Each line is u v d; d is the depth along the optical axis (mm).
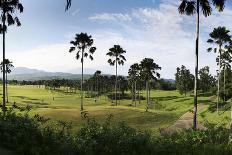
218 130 17312
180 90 169625
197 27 30938
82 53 82562
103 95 187375
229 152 13570
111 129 14328
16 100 122062
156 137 15508
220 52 76750
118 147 13023
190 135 16047
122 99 170000
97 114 65500
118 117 65812
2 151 10797
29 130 12820
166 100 151500
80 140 12680
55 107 87625
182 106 123875
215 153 13297
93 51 82812
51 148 12023
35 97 147500
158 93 191000
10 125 12539
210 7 30297
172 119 68375
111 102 144000
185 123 55750
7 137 11664
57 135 13148
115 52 105125
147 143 13602
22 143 11664
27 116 13758
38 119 13930
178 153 13383
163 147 13695
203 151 13539
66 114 59812
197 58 31328
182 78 170125
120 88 177375
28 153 11227
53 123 14555
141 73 118438
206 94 149125
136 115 69062
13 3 43844
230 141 15609
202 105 104688
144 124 62125
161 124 61781
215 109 81312
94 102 129750
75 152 12102
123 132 14164
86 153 12102
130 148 13141
